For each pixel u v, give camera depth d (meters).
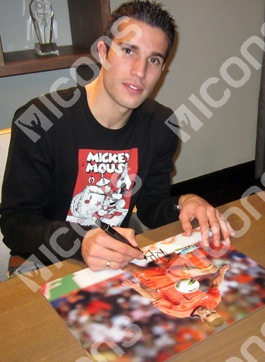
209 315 0.64
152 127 1.15
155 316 0.64
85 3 1.65
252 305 0.66
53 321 0.64
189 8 2.18
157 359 0.57
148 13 0.89
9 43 1.78
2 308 0.67
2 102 1.89
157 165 1.21
